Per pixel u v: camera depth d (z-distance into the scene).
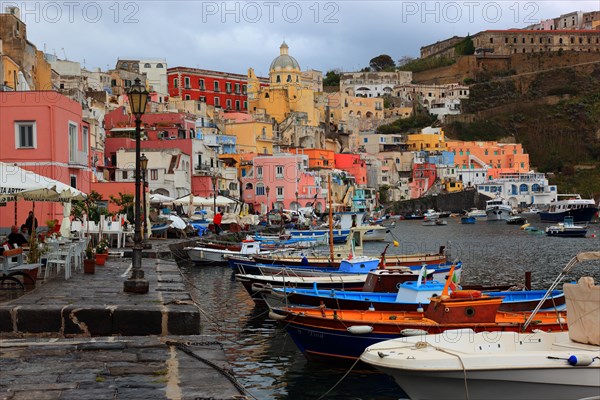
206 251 44.69
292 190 110.31
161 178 77.94
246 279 28.05
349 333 18.20
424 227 111.25
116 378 10.88
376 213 130.00
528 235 87.69
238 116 139.62
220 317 26.17
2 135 36.38
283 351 20.81
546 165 191.00
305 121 150.50
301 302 22.67
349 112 192.88
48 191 20.62
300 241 55.81
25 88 52.34
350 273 30.00
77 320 14.62
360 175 146.12
